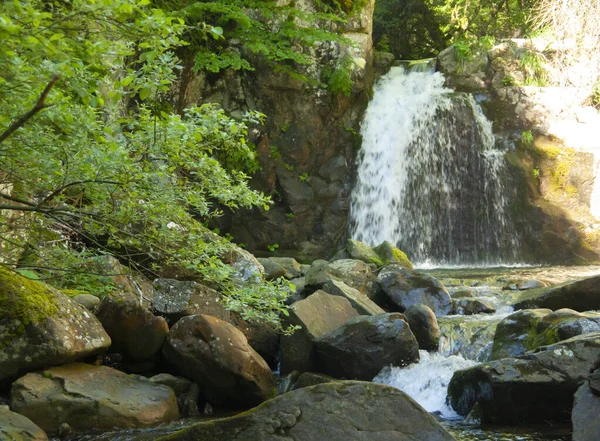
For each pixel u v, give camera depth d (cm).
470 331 789
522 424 572
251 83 1673
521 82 1758
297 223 1702
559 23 1767
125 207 507
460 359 707
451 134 1759
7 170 468
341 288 864
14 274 616
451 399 626
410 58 2270
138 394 601
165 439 401
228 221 1655
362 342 700
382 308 933
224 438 398
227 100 1669
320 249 1711
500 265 1670
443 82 1808
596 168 1669
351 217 1752
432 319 790
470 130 1753
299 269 1083
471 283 1114
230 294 571
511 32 2247
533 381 560
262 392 648
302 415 404
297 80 1689
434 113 1773
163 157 507
